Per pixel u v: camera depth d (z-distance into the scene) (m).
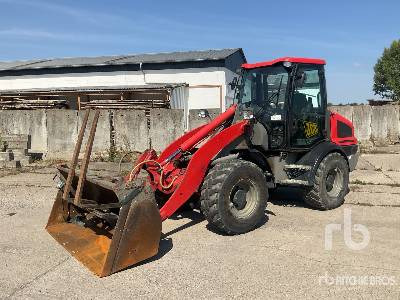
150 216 4.42
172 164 5.77
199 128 6.51
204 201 5.30
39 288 4.04
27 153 12.03
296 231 5.64
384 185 8.42
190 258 4.73
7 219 6.34
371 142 14.29
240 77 6.93
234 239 5.35
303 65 6.49
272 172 6.45
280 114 6.36
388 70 42.62
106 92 18.23
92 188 5.05
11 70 23.23
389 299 3.78
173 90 17.81
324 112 6.93
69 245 5.00
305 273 4.32
